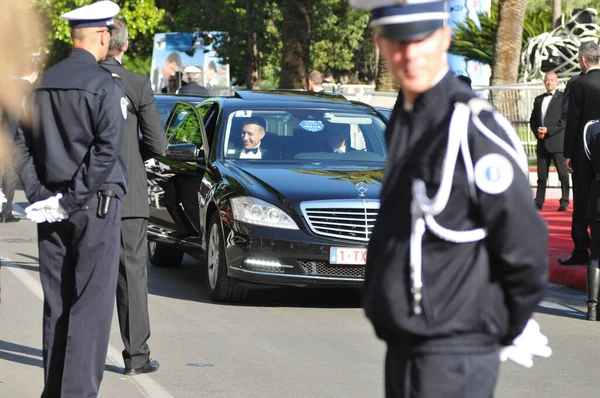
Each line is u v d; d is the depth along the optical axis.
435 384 3.11
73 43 6.00
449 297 3.09
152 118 7.21
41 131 5.87
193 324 9.34
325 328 9.27
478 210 3.06
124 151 7.20
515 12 26.70
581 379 7.55
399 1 3.02
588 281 9.85
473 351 3.12
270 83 54.19
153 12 43.78
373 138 11.55
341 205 9.77
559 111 18.62
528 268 3.04
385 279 3.19
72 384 5.96
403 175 3.17
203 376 7.44
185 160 10.52
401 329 3.14
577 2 38.47
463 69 31.95
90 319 6.01
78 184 5.84
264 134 11.34
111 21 6.06
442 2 3.08
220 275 10.23
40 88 5.87
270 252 9.74
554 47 29.95
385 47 3.12
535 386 7.31
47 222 6.04
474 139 3.04
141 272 7.39
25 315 9.66
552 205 20.33
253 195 9.95
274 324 9.41
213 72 39.25
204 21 36.22
